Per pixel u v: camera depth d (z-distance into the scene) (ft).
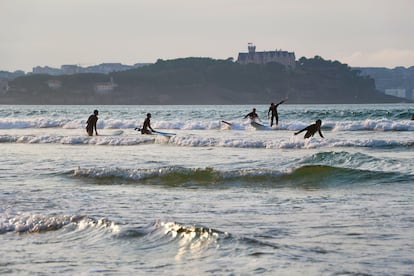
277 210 76.59
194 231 58.80
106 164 131.85
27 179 108.88
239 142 173.88
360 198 85.66
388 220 68.13
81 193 92.68
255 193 93.15
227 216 72.54
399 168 114.32
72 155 152.97
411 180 100.73
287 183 103.19
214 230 58.39
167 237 58.75
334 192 92.89
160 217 72.02
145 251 55.21
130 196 90.02
